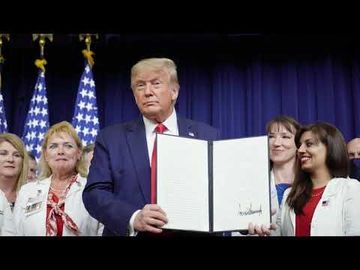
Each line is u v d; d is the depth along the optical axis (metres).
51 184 2.78
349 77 3.92
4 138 3.06
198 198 2.22
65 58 4.12
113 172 2.24
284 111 3.93
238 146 2.29
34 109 3.93
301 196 2.49
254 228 2.21
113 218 2.12
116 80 4.04
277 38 3.96
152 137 2.31
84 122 3.87
